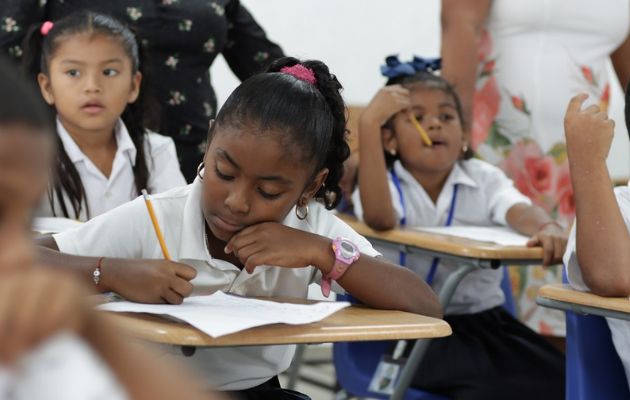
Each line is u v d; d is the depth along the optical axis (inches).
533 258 89.5
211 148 57.1
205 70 103.0
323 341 51.1
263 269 63.4
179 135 101.0
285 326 51.6
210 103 103.7
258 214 57.3
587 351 73.3
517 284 116.3
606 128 73.9
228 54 110.1
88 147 90.6
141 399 17.3
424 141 105.7
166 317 51.6
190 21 99.2
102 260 56.4
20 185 17.4
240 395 63.2
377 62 166.1
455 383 90.4
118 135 92.4
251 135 55.2
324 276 61.0
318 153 58.4
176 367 18.4
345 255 60.6
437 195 109.3
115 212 61.4
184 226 61.6
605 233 71.1
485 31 114.6
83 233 60.4
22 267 17.3
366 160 98.7
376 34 165.3
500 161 116.6
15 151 17.3
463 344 95.6
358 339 52.4
